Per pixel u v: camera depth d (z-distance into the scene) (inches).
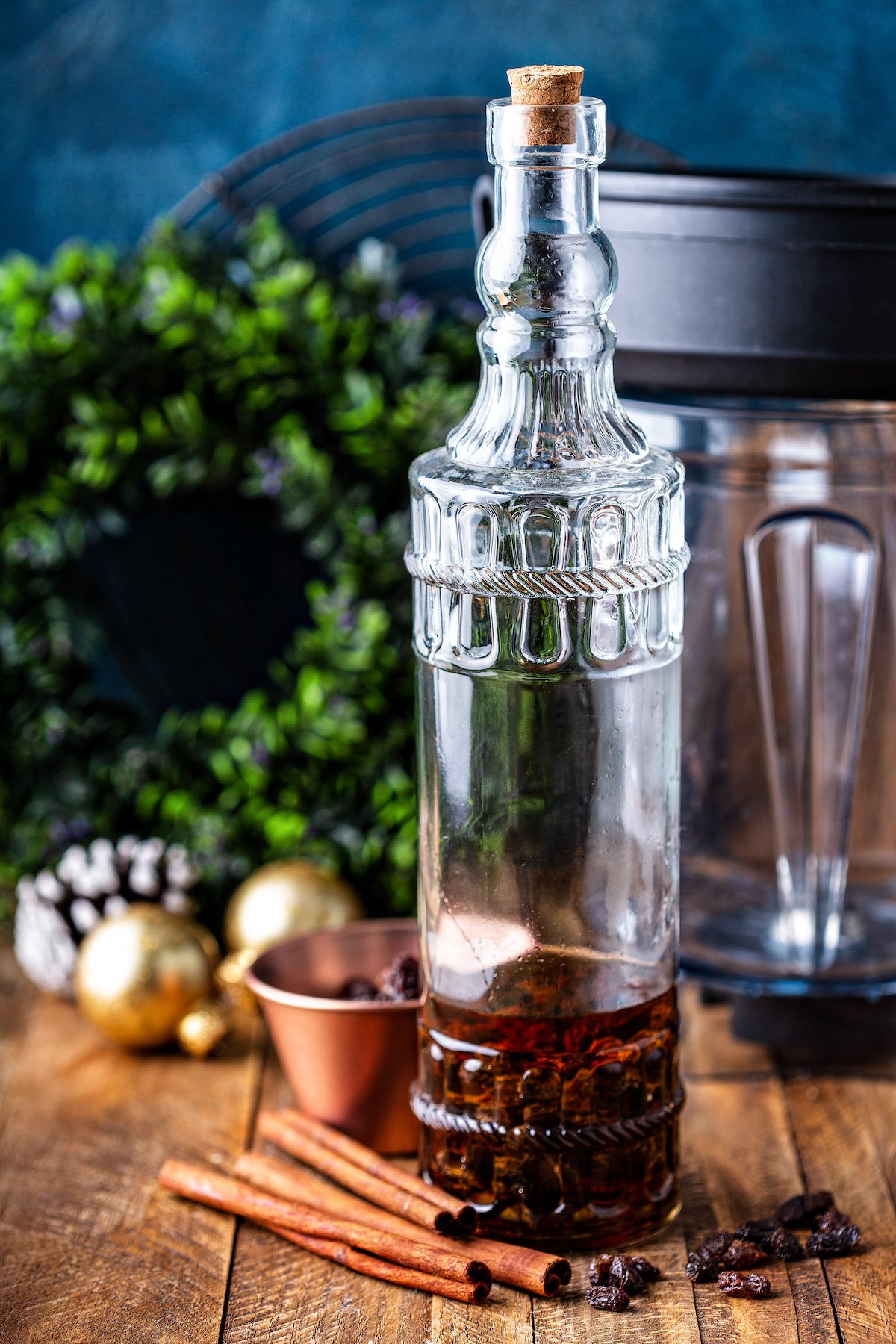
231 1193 31.0
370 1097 32.1
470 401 39.2
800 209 30.8
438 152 43.1
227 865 39.7
